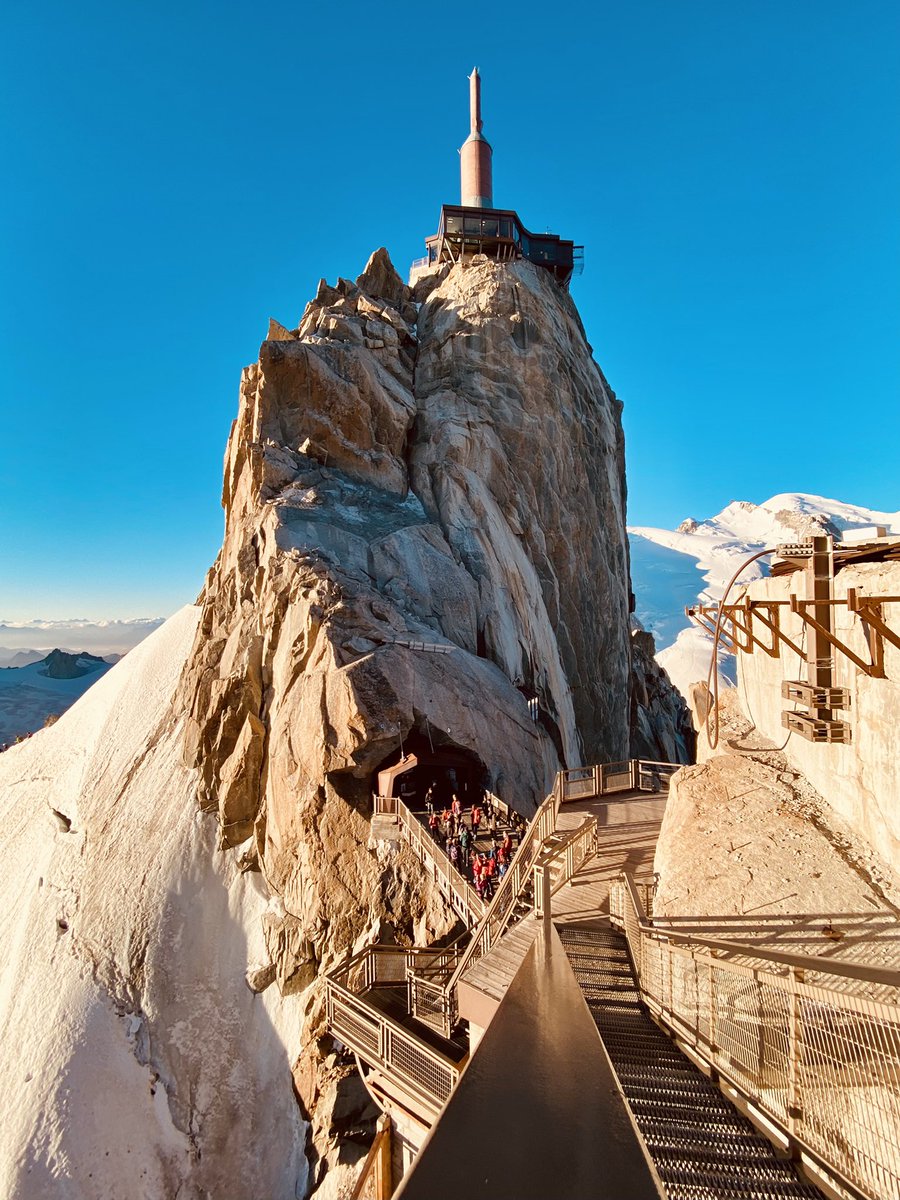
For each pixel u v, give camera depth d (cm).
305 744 2831
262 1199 2164
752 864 984
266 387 4872
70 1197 2302
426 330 6350
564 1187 224
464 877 2192
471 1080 319
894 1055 438
